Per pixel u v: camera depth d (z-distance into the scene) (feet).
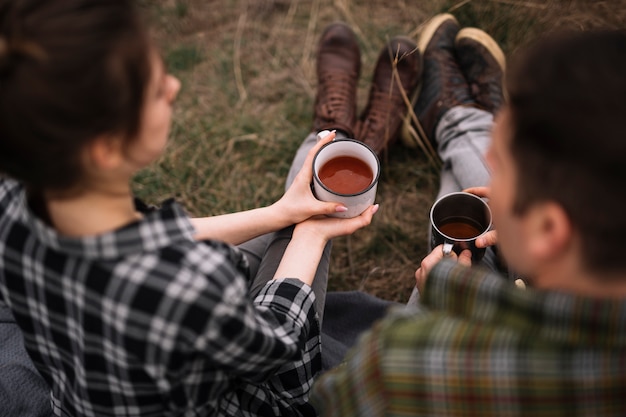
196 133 7.06
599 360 2.05
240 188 6.76
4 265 2.85
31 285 2.83
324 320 5.42
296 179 4.43
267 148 6.98
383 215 6.56
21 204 2.68
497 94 6.49
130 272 2.55
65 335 2.90
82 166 2.35
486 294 2.20
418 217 6.55
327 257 4.73
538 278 2.29
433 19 7.13
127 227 2.54
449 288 2.31
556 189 1.98
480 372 2.17
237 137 7.02
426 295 2.43
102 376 2.93
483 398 2.18
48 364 3.28
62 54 2.07
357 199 4.22
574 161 1.91
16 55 2.08
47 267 2.68
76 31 2.08
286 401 3.90
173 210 2.67
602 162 1.87
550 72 1.97
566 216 2.00
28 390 4.47
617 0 6.68
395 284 6.22
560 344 2.07
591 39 2.00
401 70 6.66
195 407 3.15
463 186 5.73
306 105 7.26
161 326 2.60
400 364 2.28
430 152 6.74
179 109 7.27
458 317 2.30
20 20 2.08
